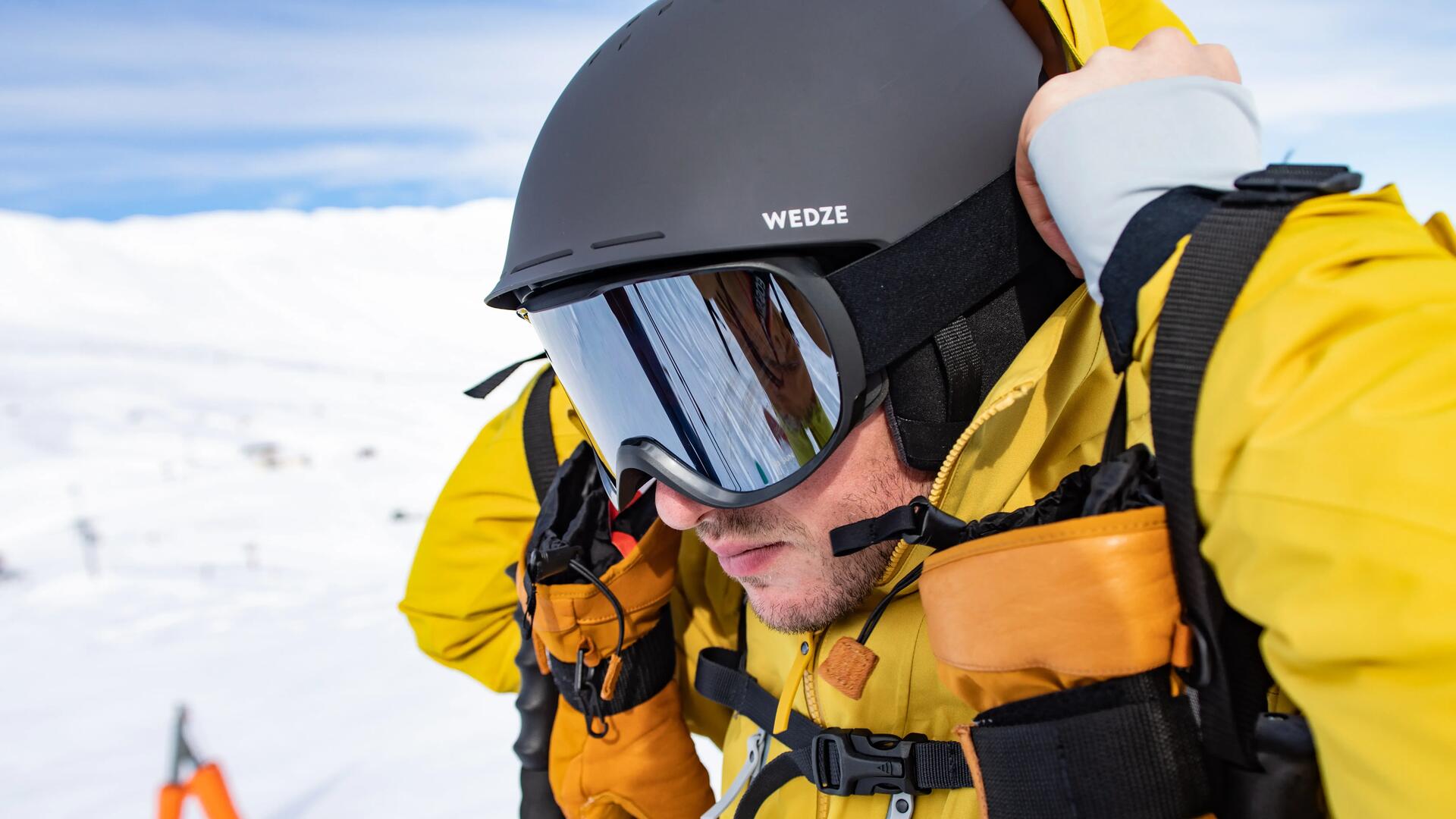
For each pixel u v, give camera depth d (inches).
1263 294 15.2
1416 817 12.1
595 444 27.7
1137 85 19.0
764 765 28.9
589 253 22.3
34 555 235.1
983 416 21.6
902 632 25.5
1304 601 13.0
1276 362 14.2
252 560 224.8
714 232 21.3
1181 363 15.5
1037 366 21.1
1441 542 11.8
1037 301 24.4
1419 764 12.0
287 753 100.9
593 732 31.4
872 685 25.9
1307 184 15.7
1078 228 18.9
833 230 21.6
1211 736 16.3
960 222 22.7
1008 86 24.0
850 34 22.7
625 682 31.5
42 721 119.3
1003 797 18.0
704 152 21.7
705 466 23.8
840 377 21.6
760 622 31.4
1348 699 12.8
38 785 99.3
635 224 21.9
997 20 24.9
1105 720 16.4
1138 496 16.6
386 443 436.8
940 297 22.7
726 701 31.0
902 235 22.1
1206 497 14.9
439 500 38.0
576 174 23.0
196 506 297.3
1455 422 12.3
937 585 18.6
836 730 25.8
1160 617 16.0
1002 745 17.9
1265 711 16.1
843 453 23.5
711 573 33.7
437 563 37.9
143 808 92.4
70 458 397.1
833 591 24.6
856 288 21.8
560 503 31.6
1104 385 23.5
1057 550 16.3
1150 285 16.6
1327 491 12.8
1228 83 19.4
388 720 109.7
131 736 112.0
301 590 193.6
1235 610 15.9
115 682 134.6
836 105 22.1
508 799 85.2
